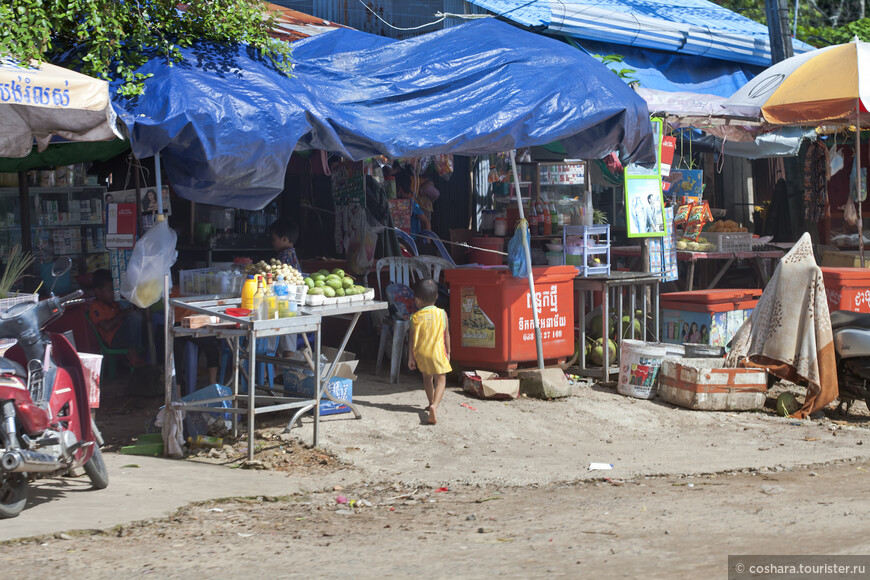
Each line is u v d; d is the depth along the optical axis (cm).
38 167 979
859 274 1007
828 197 1559
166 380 709
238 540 492
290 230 891
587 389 948
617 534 480
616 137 913
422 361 803
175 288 855
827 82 1089
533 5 1374
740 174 1588
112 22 723
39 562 445
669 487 618
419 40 933
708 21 1686
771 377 912
